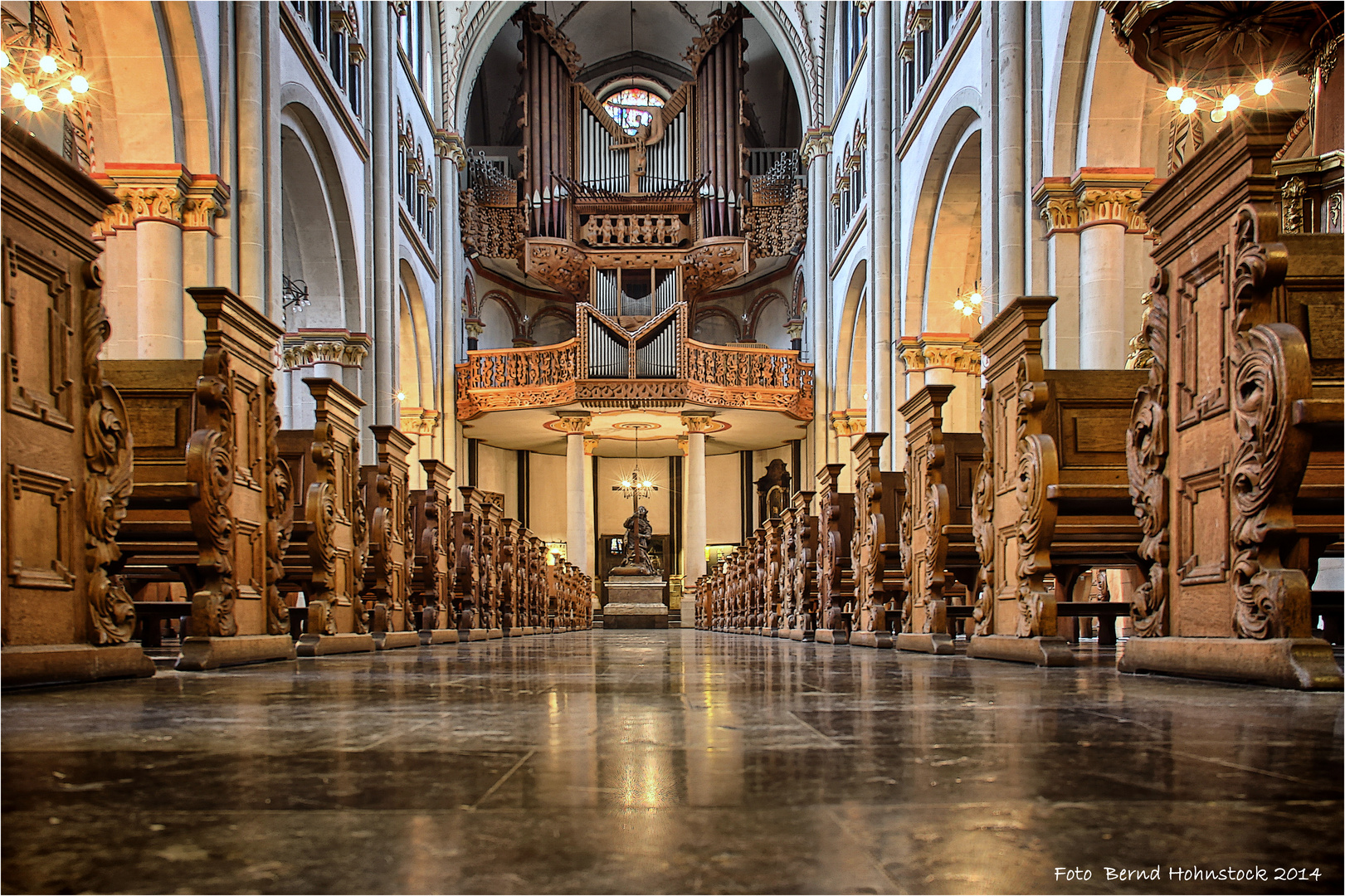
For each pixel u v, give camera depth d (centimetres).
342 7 2098
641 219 3659
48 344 506
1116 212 1364
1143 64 962
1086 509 710
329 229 2119
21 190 479
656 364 3244
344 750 267
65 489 518
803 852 159
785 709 370
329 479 936
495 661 770
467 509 1535
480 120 4119
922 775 226
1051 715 345
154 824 179
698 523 3384
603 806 194
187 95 1391
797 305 3666
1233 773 226
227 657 671
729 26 3641
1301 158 971
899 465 2258
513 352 3300
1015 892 138
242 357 730
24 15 1341
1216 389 500
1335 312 480
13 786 214
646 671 621
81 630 531
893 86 2333
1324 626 846
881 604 1122
